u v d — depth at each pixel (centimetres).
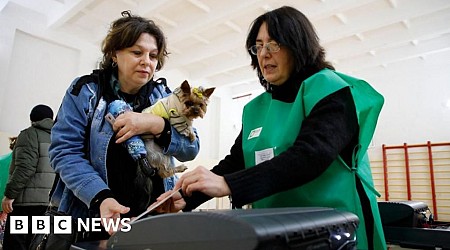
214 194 59
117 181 101
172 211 70
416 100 622
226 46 521
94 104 102
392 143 629
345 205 73
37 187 215
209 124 703
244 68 648
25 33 433
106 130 100
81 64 478
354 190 75
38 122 224
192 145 117
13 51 423
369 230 75
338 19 459
